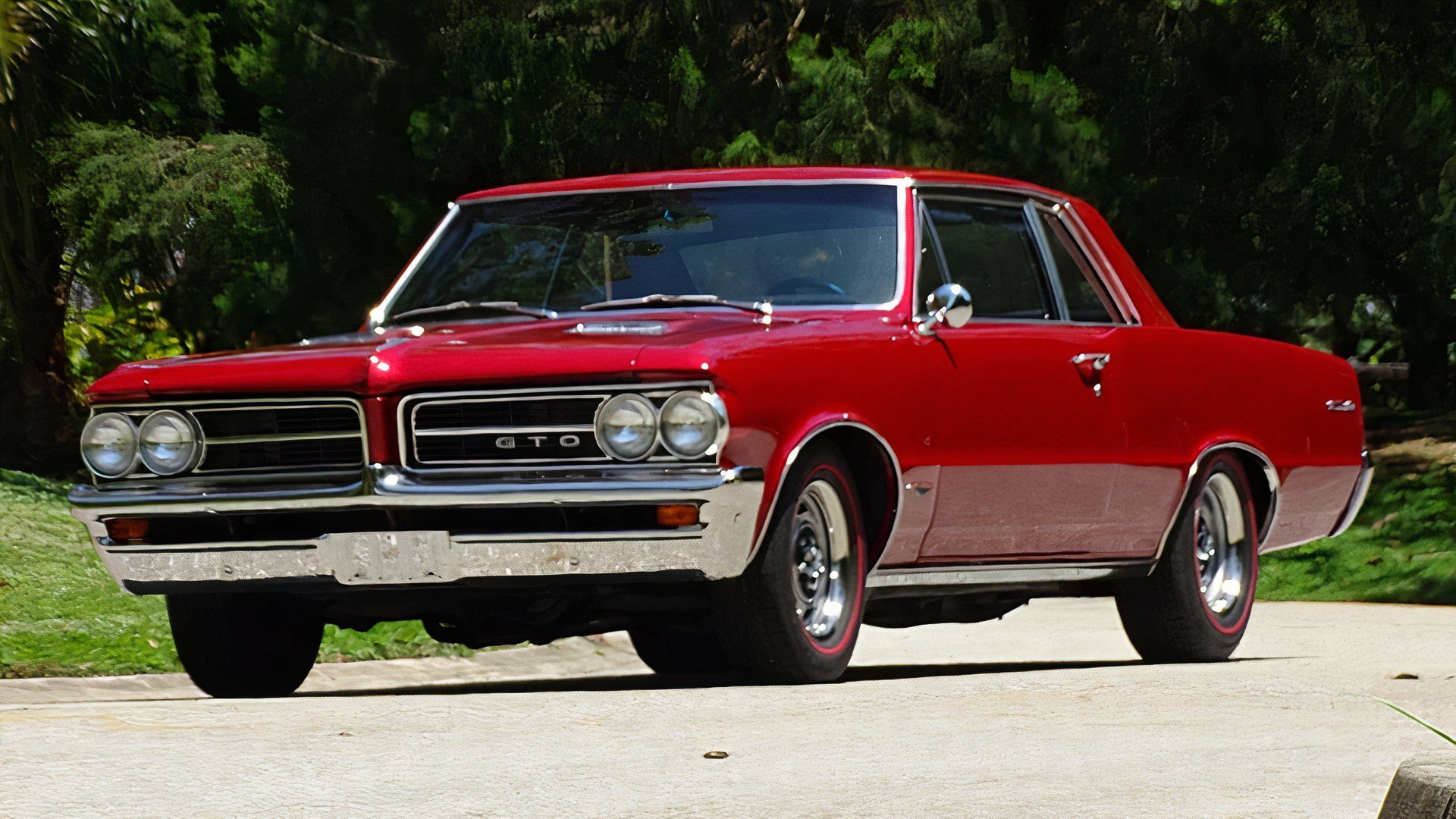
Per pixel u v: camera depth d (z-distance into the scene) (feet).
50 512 70.69
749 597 32.24
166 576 33.83
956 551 36.47
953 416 35.24
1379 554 86.38
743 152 87.66
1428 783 15.69
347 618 36.86
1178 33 99.30
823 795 21.97
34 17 85.56
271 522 33.01
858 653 53.01
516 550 31.58
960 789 22.43
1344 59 100.94
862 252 36.47
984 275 38.45
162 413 33.76
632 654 57.36
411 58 92.17
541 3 92.63
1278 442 43.88
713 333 32.48
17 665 49.21
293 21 91.40
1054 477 37.55
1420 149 101.65
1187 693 32.17
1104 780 23.22
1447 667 39.11
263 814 20.80
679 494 30.68
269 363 33.17
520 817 20.68
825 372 32.86
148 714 29.17
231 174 88.17
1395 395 140.26
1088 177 92.17
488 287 38.50
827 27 100.58
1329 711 29.91
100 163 88.38
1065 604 70.79
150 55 94.27
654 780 22.98
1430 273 105.60
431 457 32.01
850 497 33.94
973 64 91.40
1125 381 39.29
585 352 31.58
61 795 21.97
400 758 24.52
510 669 54.13
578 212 38.81
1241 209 100.58
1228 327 104.53
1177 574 41.52
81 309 116.88
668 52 92.38
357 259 91.91
